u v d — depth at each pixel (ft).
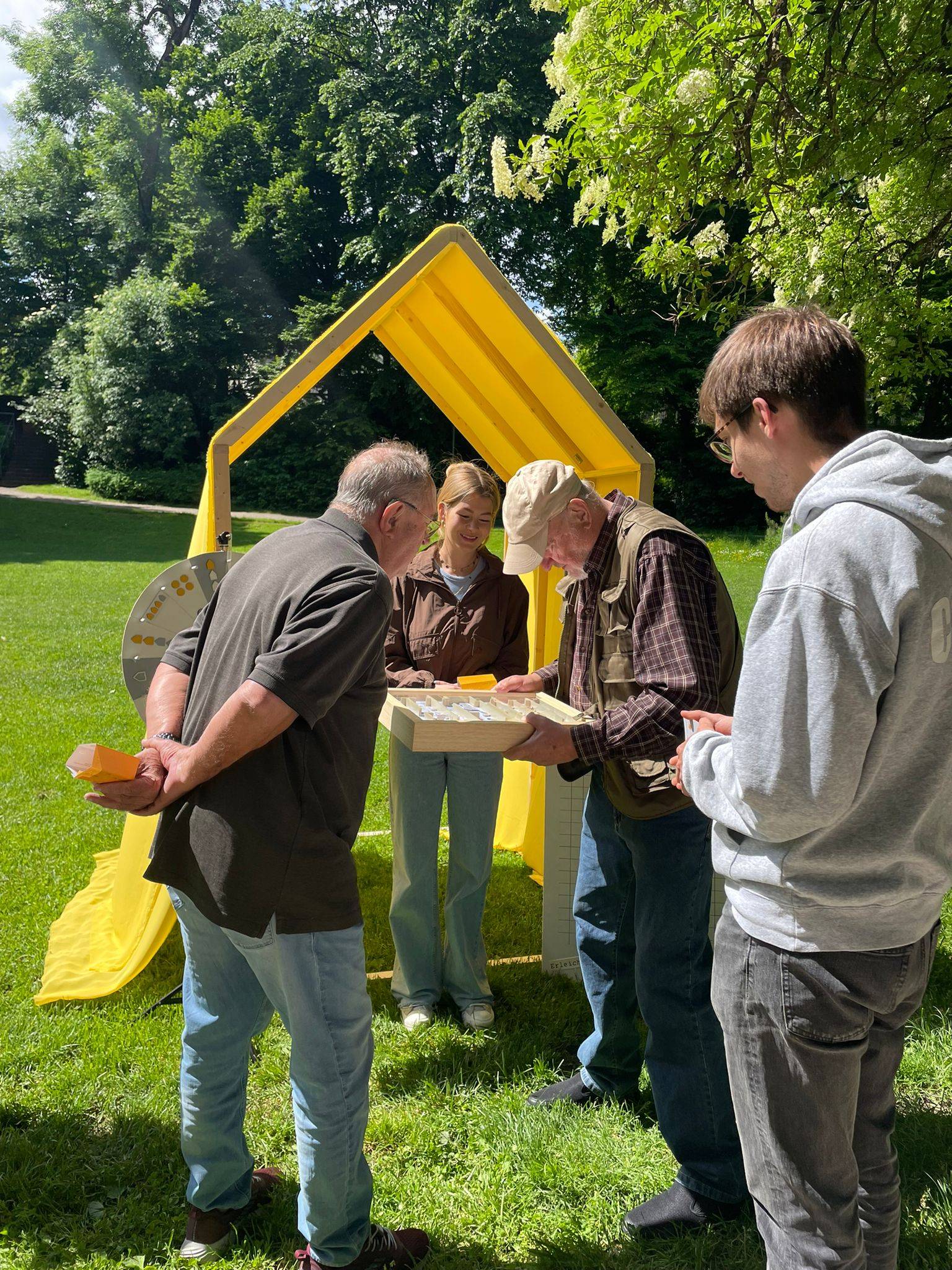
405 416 95.76
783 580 4.29
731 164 13.84
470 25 81.82
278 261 101.09
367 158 84.84
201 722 6.19
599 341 82.33
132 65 109.91
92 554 61.77
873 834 4.37
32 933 11.89
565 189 78.07
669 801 7.06
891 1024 4.89
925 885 4.52
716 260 15.60
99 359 96.78
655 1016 7.28
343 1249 6.39
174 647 7.23
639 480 10.84
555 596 13.70
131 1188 7.64
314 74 97.40
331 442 92.27
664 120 13.03
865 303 14.60
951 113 13.69
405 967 10.47
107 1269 6.80
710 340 79.46
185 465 97.09
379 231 86.99
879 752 4.25
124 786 5.80
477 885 10.43
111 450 97.09
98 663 29.50
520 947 12.31
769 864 4.55
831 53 13.42
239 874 5.87
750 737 4.30
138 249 108.37
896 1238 5.37
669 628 6.90
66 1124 8.32
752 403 4.85
